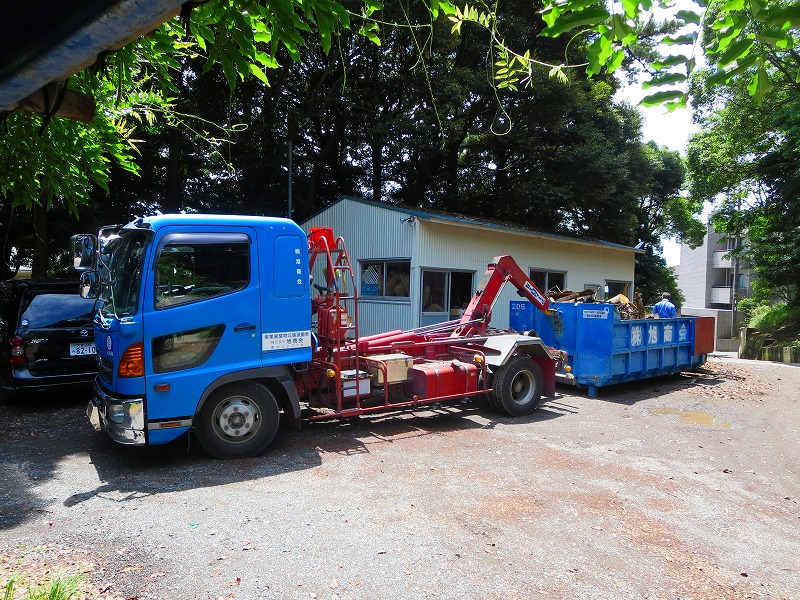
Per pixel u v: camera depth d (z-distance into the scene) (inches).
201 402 224.4
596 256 765.3
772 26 66.7
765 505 201.8
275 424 242.7
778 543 171.3
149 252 214.8
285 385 243.9
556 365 363.6
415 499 195.5
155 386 214.5
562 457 248.4
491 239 616.1
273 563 149.0
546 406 358.6
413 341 322.0
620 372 396.2
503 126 821.9
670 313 469.7
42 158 167.6
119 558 150.2
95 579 138.6
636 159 964.0
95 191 655.8
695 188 945.5
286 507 186.5
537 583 142.4
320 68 785.6
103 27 39.9
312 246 272.2
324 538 164.2
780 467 247.6
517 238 645.3
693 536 173.6
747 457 260.2
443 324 353.4
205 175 786.2
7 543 158.7
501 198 966.4
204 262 225.6
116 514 180.2
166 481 210.7
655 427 310.3
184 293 221.0
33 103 59.9
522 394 330.0
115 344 215.6
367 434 279.9
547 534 171.0
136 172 247.4
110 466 227.5
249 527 171.0
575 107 821.2
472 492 203.5
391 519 178.5
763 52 72.4
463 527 174.1
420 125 759.7
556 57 756.0
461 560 153.0
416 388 297.1
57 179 175.8
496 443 267.7
